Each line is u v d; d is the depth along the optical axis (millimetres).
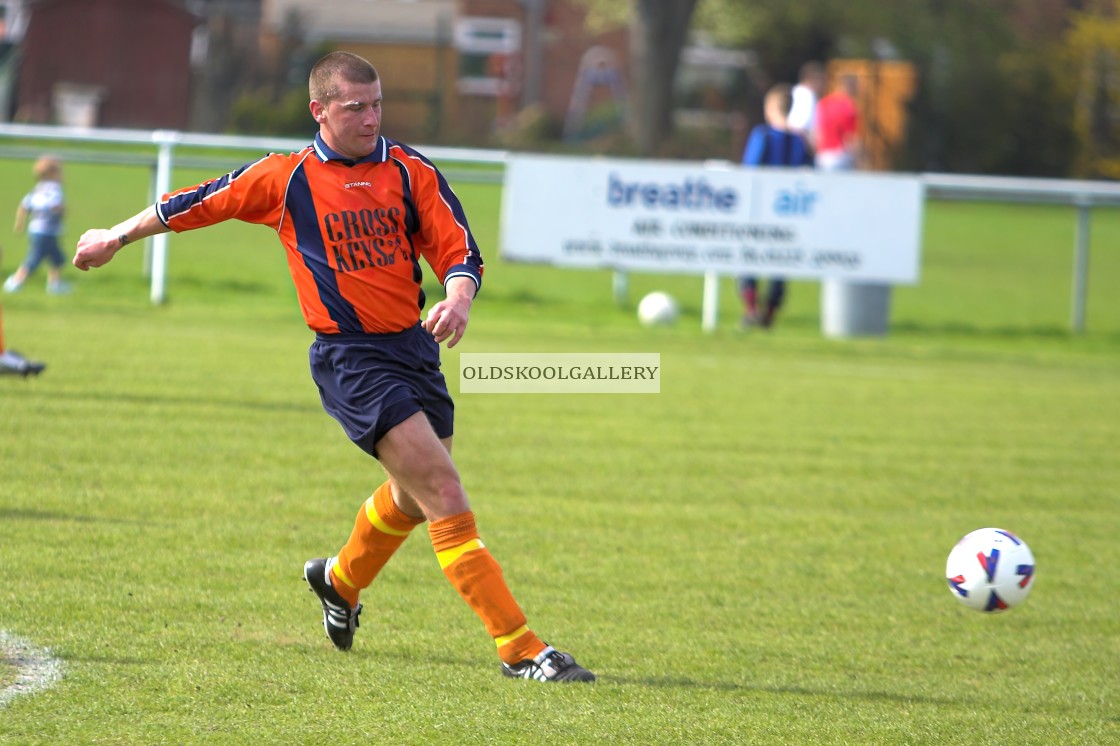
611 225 49156
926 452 30906
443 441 15531
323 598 15406
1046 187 52531
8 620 15641
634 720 13469
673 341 47406
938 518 24797
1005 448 31828
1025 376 44312
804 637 17312
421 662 15281
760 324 51656
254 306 49594
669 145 110250
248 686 13883
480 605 14750
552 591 18812
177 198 14727
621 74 158500
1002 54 127062
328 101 14438
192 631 15766
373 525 15148
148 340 39594
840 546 22375
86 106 130625
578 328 48938
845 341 50312
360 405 14602
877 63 128125
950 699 14961
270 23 142000
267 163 14812
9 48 132875
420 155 15047
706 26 131875
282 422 29266
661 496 25250
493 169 95562
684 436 31250
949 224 100562
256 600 17266
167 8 133500
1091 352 51906
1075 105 124750
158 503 22016
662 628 17344
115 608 16438
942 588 20188
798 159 51031
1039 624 18547
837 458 29734
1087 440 33344
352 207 14609
